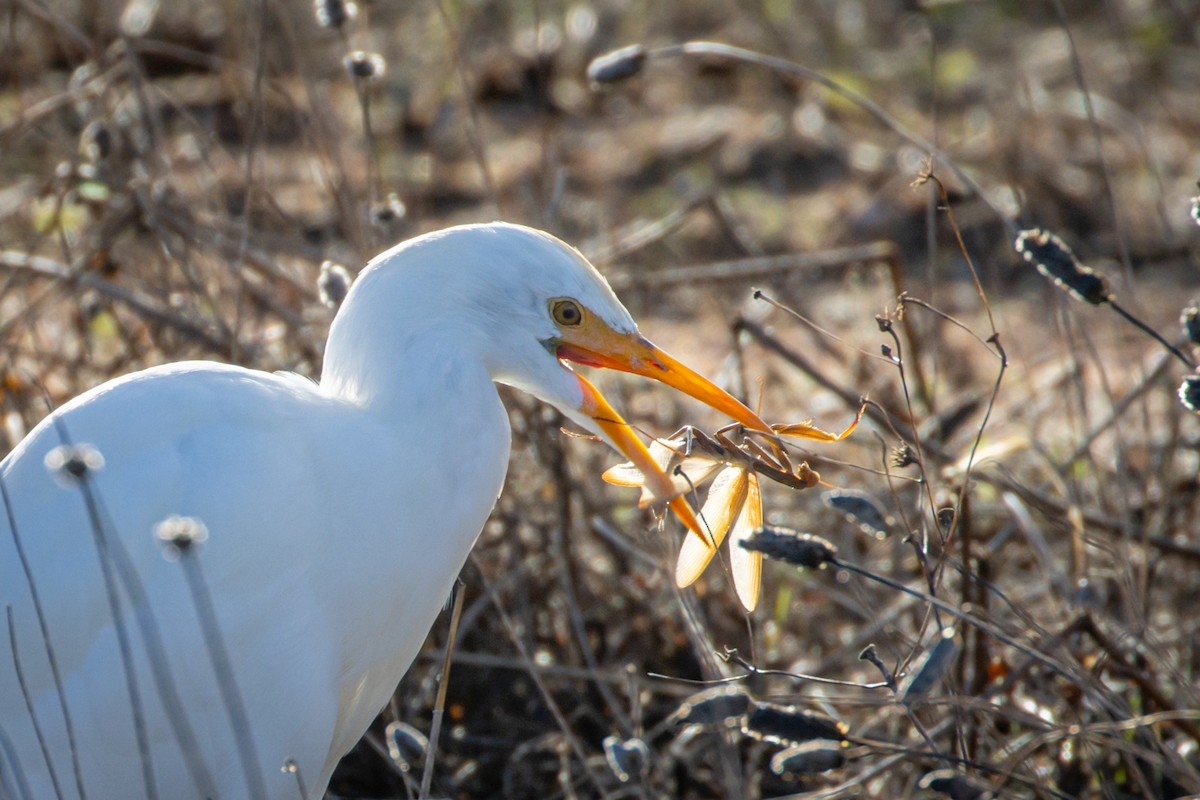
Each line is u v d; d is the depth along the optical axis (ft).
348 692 19.79
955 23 63.82
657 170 51.24
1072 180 48.88
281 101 47.09
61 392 30.12
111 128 31.48
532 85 56.13
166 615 17.58
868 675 25.96
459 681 25.90
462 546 19.63
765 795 24.77
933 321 32.48
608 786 23.97
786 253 45.03
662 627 26.50
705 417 33.37
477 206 46.70
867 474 29.71
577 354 19.36
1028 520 24.77
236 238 32.12
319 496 18.57
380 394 19.02
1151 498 29.04
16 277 30.48
